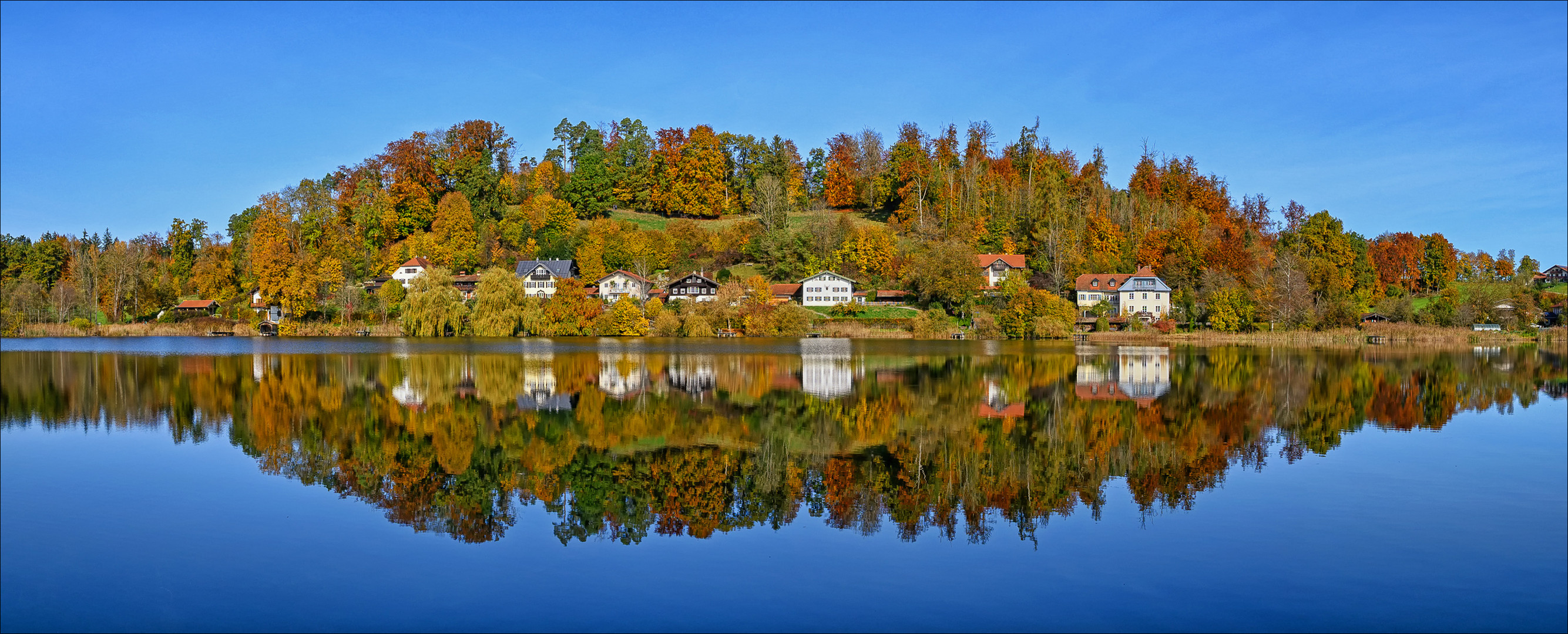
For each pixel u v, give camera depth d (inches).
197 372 2864.2
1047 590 882.1
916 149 7805.1
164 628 801.6
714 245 6983.3
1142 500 1229.7
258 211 7175.2
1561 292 7194.9
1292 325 5167.3
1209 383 2640.3
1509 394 2416.3
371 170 7455.7
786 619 813.2
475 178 7436.0
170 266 6934.1
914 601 855.7
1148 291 5802.2
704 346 4215.1
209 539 1036.5
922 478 1363.2
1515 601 853.2
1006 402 2185.0
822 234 6555.1
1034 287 5866.1
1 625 804.0
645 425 1824.6
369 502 1207.6
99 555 981.8
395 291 5723.4
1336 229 6756.9
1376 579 909.2
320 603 850.1
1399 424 1884.8
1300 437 1726.1
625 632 783.7
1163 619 815.1
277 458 1480.1
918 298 5748.0
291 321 5364.2
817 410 2032.5
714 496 1248.8
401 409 2023.9
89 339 4697.3
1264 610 834.2
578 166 7849.4
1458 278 7800.2
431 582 903.1
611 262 6643.7
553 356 3506.4
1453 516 1127.6
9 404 2106.3
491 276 4803.2
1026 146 7834.6
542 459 1488.7
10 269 6678.2
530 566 948.0
